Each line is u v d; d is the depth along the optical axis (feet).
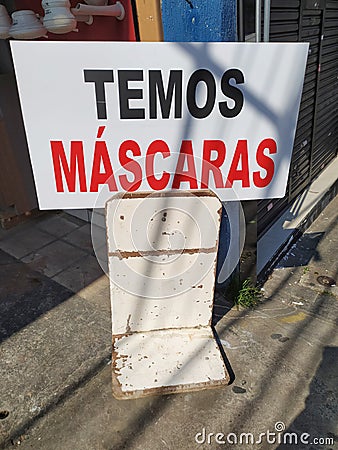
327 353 6.32
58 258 9.08
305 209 10.57
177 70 4.21
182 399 5.57
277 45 4.29
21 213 10.58
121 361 5.94
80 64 4.06
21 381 5.90
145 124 4.45
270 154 4.89
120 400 5.56
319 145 12.00
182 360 5.99
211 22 5.30
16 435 5.13
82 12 5.33
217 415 5.36
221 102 4.46
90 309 7.38
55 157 4.47
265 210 9.25
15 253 9.33
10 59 9.20
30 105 4.17
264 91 4.50
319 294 7.80
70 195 4.73
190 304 6.10
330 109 12.11
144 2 5.10
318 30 9.43
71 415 5.38
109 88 4.20
